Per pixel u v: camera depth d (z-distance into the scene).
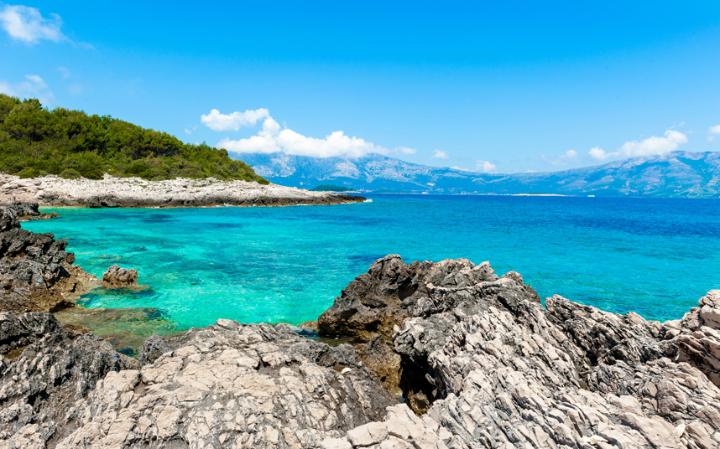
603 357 13.17
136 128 115.31
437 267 22.23
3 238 25.89
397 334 16.28
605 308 25.19
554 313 15.84
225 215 73.44
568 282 30.95
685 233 61.69
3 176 77.00
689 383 9.92
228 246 41.97
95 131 104.31
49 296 21.64
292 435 9.32
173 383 10.60
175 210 78.81
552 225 72.88
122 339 17.91
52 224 51.88
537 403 9.38
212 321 20.88
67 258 28.28
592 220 86.19
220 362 11.71
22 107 104.94
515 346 12.72
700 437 8.25
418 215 92.38
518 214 103.62
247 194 96.75
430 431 8.92
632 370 11.27
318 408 10.39
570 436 8.28
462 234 57.53
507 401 9.67
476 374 11.09
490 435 8.80
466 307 16.77
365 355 17.50
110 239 42.66
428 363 14.09
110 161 98.12
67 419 9.59
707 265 37.16
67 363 11.42
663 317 23.78
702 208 154.75
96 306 22.12
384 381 16.48
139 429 8.91
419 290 21.48
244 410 9.66
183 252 37.59
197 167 106.56
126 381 10.49
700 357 10.62
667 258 40.59
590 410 8.89
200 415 9.38
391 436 8.70
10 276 21.66
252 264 33.97
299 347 13.63
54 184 76.25
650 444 7.99
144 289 25.53
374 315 20.39
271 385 10.75
